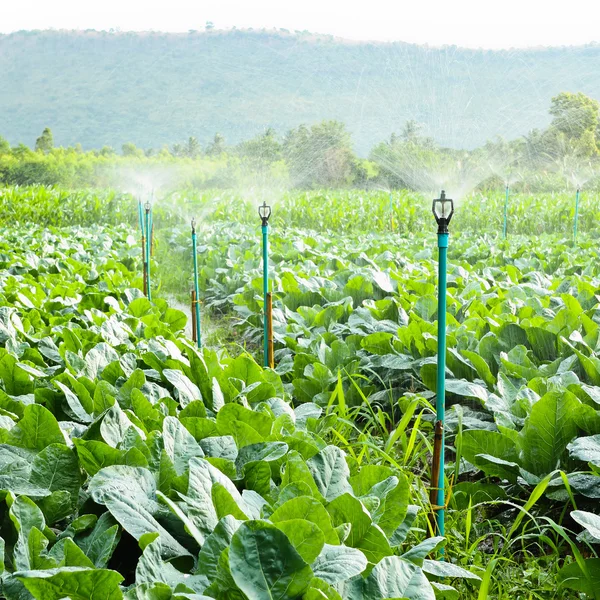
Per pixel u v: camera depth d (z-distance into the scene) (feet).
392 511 8.38
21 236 50.08
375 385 18.89
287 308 24.40
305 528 6.09
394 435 13.82
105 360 13.46
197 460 7.63
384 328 20.22
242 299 26.81
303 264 35.24
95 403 10.85
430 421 15.92
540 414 12.51
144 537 6.75
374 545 7.59
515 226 77.82
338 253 40.40
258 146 127.65
